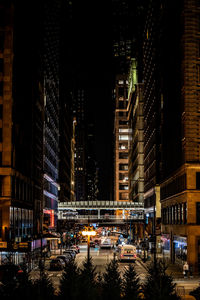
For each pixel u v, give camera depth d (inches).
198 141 2191.2
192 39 2242.9
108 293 879.7
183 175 2293.3
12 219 2482.8
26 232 2962.6
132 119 6668.3
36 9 3747.5
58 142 5580.7
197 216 2172.7
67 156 6663.4
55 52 5049.2
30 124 3289.9
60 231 4264.3
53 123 4963.1
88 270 1133.7
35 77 3617.1
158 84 3523.6
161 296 830.5
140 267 2349.9
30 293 906.1
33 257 2593.5
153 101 3818.9
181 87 2313.0
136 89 5659.5
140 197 5354.3
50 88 4633.4
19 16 2842.0
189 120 2199.8
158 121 3575.3
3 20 2586.1
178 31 2411.4
